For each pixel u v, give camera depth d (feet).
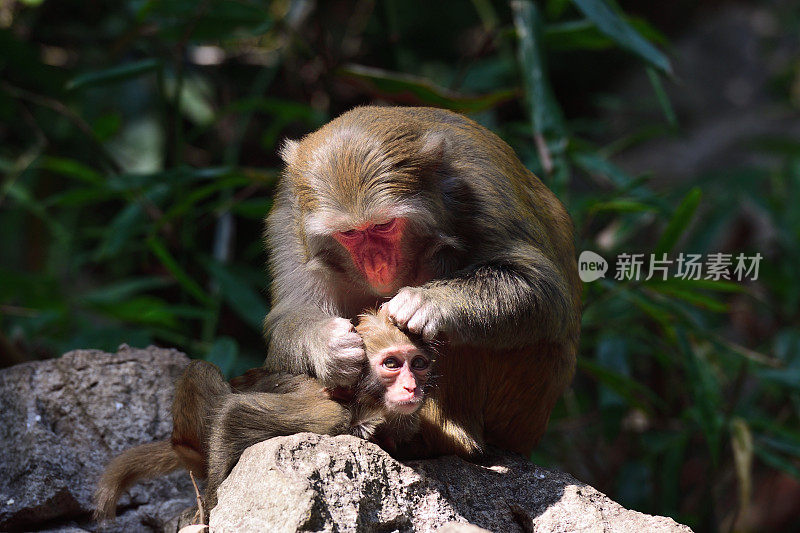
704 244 43.52
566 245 24.16
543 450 39.09
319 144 21.43
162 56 44.86
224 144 50.90
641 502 39.01
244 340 47.83
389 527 18.13
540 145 30.78
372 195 20.42
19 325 36.78
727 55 78.33
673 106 75.31
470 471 20.36
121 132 45.70
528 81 31.40
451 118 23.50
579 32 35.09
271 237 23.47
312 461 18.08
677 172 69.36
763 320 47.75
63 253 48.65
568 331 23.20
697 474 45.11
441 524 18.62
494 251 21.50
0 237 49.39
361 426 20.36
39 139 42.16
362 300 23.12
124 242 36.83
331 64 37.81
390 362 20.02
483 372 22.31
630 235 44.55
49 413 23.80
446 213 21.48
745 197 46.44
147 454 21.07
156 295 47.57
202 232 50.62
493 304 20.39
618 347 37.01
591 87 66.33
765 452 37.76
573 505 19.86
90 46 48.39
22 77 44.75
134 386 24.76
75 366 24.70
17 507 21.90
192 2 37.19
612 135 68.90
